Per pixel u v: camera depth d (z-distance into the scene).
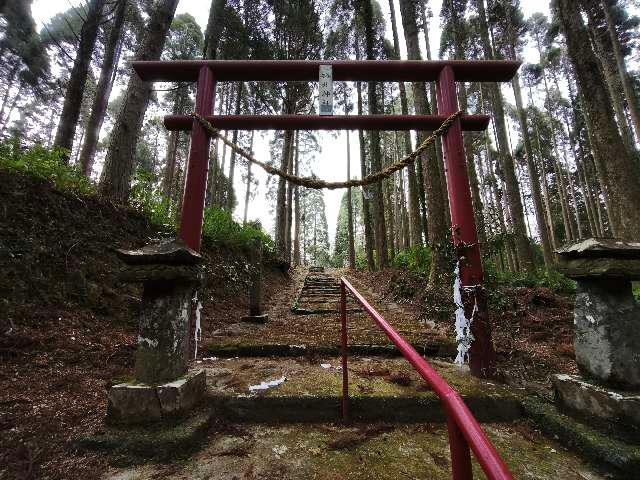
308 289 9.14
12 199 3.34
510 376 2.76
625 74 11.22
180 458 1.74
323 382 2.54
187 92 17.55
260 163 2.87
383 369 2.84
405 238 19.03
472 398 2.27
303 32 12.49
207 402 2.20
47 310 2.99
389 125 3.15
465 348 2.71
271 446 1.90
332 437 2.01
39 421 1.86
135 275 1.96
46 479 1.51
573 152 22.02
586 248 1.93
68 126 6.18
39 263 3.22
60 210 3.80
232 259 7.17
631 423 1.72
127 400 1.87
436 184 6.68
